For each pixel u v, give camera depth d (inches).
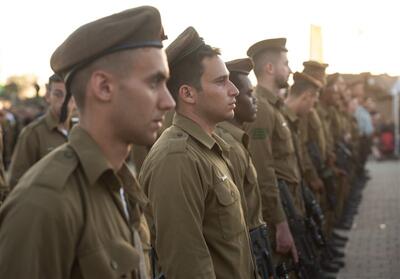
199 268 94.4
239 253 102.3
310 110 245.9
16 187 62.3
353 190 430.6
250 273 106.7
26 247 58.9
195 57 107.6
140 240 69.5
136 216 70.4
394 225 338.3
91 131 66.6
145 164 103.9
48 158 64.1
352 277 238.2
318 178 246.8
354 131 465.7
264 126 172.6
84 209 62.9
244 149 134.5
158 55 67.2
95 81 65.2
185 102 108.0
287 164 183.8
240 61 150.0
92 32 64.6
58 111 198.7
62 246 60.6
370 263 259.9
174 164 98.2
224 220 101.4
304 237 178.5
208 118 109.0
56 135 200.5
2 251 59.5
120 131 66.7
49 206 59.9
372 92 761.0
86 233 62.3
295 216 178.2
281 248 162.6
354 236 314.8
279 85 188.5
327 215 268.4
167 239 95.6
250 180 132.0
